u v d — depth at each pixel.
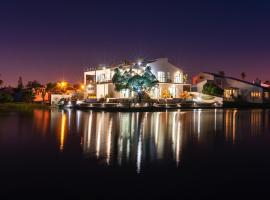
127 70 60.69
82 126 24.36
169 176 9.64
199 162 11.65
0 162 11.44
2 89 77.31
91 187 8.48
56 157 12.39
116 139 17.50
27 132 20.48
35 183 8.83
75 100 64.50
